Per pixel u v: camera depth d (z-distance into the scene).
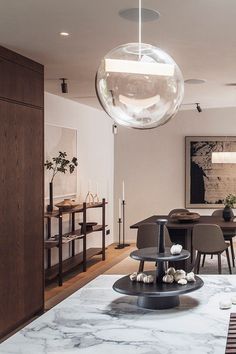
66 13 3.04
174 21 3.20
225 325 1.82
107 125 8.64
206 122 8.75
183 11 2.98
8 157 3.92
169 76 2.74
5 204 3.88
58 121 6.48
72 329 1.80
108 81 2.80
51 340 1.69
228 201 6.06
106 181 8.57
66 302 2.18
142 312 2.00
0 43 3.77
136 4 2.86
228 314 1.96
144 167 8.91
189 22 3.22
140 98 2.85
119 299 2.22
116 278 2.70
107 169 8.64
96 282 2.59
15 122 4.04
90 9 2.96
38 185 4.48
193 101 7.54
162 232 2.16
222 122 8.70
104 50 4.04
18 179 4.09
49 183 6.04
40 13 3.04
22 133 4.16
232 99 7.30
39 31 3.46
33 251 4.38
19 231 4.11
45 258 5.89
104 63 2.68
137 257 2.07
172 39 3.69
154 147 8.88
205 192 8.76
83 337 1.71
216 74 5.19
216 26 3.32
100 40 3.72
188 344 1.62
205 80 5.56
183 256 2.08
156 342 1.64
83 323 1.87
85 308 2.08
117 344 1.63
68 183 6.78
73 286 5.52
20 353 1.57
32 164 4.36
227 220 6.01
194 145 8.77
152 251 2.18
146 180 8.90
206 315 1.95
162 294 1.91
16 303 4.05
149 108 2.89
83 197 7.40
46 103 6.12
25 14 3.05
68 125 6.83
